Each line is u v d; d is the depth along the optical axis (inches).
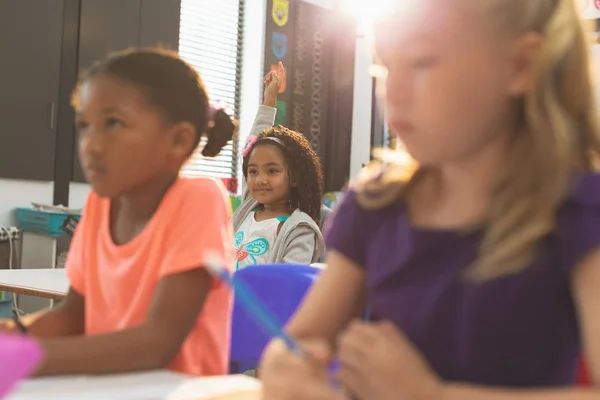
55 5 159.3
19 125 155.3
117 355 29.2
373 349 21.5
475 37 22.1
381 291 27.1
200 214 34.0
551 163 22.7
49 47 159.0
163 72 33.5
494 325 23.5
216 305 36.1
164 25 179.5
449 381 24.9
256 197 94.4
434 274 25.3
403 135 23.5
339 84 223.9
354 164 225.6
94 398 25.1
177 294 32.2
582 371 23.4
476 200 25.1
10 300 132.7
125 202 37.0
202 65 196.4
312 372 22.7
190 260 32.6
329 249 30.5
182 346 32.8
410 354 21.6
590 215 21.7
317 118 219.6
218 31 199.3
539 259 22.5
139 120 32.2
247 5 204.5
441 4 22.1
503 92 22.9
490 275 23.3
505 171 23.8
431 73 22.3
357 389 21.8
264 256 90.4
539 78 23.0
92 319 37.8
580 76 23.8
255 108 206.2
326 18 220.8
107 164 32.2
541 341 23.4
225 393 26.6
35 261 151.9
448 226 25.7
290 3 211.3
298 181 93.7
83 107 32.8
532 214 22.7
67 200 166.2
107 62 33.2
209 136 38.2
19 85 154.7
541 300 22.8
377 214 28.5
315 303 29.7
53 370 27.8
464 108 22.4
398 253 26.6
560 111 23.1
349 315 29.7
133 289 35.4
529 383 24.0
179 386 27.4
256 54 206.5
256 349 49.8
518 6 22.7
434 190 27.0
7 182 155.9
